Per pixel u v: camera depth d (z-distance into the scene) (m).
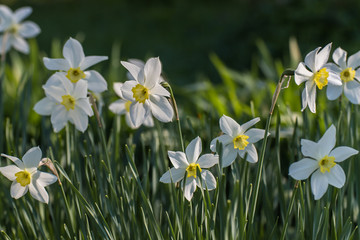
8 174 1.21
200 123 1.48
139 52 4.91
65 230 1.29
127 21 6.23
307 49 3.64
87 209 1.23
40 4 7.37
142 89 1.19
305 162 1.20
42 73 2.13
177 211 1.23
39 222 1.29
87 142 1.33
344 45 3.62
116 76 2.03
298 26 3.83
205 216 1.22
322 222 1.27
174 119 1.44
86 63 1.26
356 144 1.31
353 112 1.31
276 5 4.00
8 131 1.39
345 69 1.25
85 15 6.63
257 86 2.07
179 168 1.21
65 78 1.25
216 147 1.21
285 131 1.53
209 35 5.32
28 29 1.60
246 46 4.01
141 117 1.21
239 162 1.32
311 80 1.19
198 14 6.21
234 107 1.71
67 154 1.31
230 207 1.23
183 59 4.56
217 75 4.02
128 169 1.35
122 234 1.26
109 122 1.64
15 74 2.15
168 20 6.11
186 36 5.41
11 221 1.36
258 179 1.22
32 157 1.21
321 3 3.83
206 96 1.90
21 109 1.49
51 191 1.37
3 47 1.57
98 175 1.29
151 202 1.34
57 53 2.06
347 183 1.34
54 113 1.27
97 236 1.27
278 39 3.85
